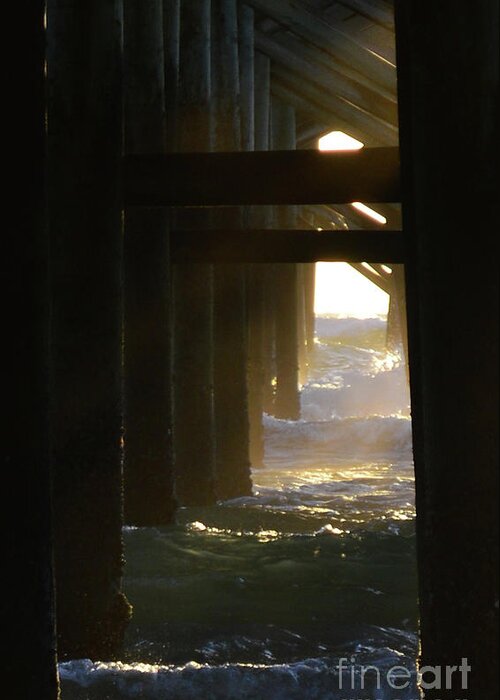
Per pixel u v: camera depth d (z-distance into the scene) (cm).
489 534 1346
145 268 3994
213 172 2611
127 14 4031
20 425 1362
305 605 2778
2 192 1350
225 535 3731
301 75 7400
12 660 1366
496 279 1328
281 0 6700
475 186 1330
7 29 1353
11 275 1355
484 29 1337
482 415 1335
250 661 2312
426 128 1356
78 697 1767
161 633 2512
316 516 4328
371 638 2475
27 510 1370
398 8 1451
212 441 4797
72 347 2247
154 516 3997
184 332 4750
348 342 17412
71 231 2253
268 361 9312
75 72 2280
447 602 1380
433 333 1357
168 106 4619
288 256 4256
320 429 7994
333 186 2602
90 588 2272
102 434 2270
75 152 2264
